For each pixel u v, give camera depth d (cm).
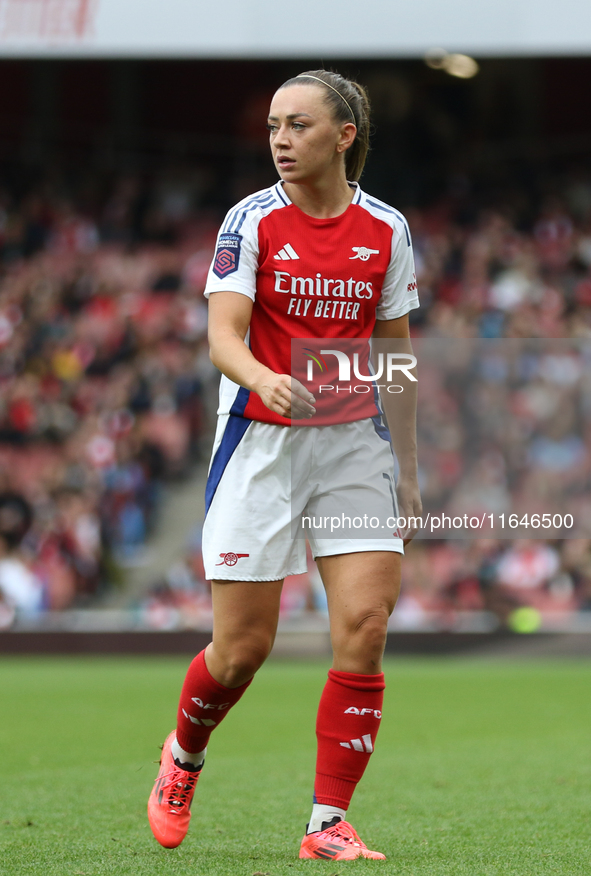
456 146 5825
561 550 4275
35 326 5400
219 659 930
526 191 5844
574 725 2091
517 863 882
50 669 3575
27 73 5912
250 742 1861
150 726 2078
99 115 5978
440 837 1027
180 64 5891
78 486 4775
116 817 1150
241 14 4581
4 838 1017
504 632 3931
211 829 1084
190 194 6019
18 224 5844
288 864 872
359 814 1175
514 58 4972
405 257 974
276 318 930
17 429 5000
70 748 1778
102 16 4556
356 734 925
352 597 916
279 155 912
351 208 944
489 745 1805
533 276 5544
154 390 5125
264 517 916
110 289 5600
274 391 841
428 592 4206
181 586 4444
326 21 4559
